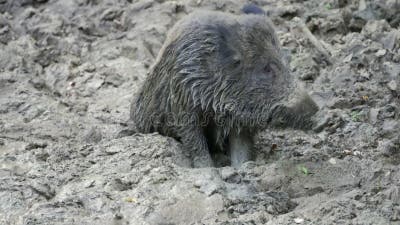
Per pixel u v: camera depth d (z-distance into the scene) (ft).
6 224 32.53
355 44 52.85
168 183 35.32
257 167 38.06
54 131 43.32
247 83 37.55
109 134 43.11
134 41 55.26
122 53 54.13
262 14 40.40
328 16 57.41
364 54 51.47
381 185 36.09
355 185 36.45
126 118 45.44
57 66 52.13
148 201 33.76
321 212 32.83
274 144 41.37
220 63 37.70
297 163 38.63
